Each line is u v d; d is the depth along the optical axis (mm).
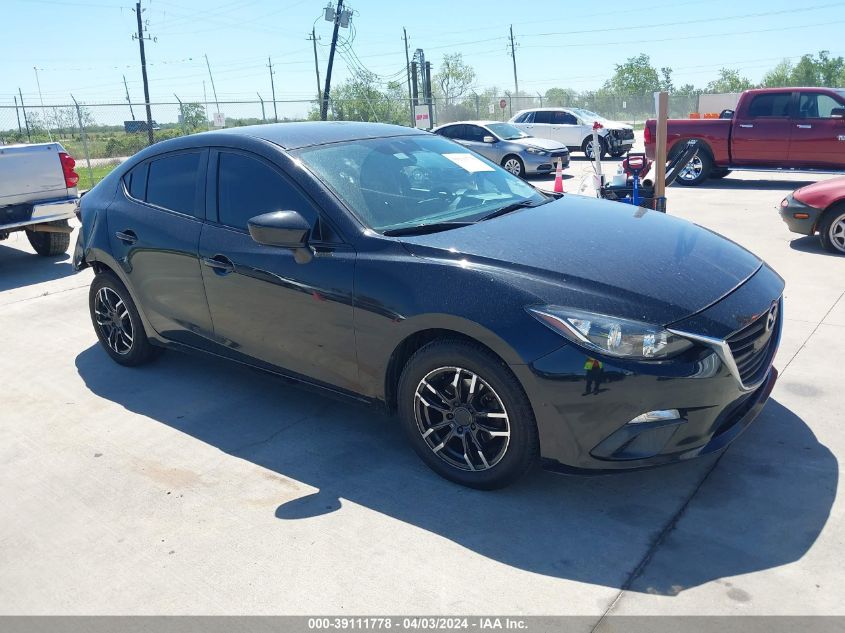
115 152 25719
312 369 3713
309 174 3658
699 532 2895
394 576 2748
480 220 3623
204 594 2719
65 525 3227
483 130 17391
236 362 4152
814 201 7223
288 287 3609
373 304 3289
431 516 3113
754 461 3387
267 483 3465
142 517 3244
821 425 3691
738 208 10492
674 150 13477
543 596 2592
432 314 3090
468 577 2717
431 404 3283
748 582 2598
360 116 33656
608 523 2990
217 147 4113
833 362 4465
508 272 3043
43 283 7492
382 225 3500
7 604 2752
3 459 3852
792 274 6539
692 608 2486
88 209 4887
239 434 3984
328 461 3639
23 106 15656
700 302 2967
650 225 3713
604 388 2791
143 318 4656
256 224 3373
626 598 2555
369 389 3498
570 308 2875
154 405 4414
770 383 3438
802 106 12539
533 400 2910
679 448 2887
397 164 3984
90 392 4660
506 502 3178
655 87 64250
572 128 21484
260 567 2852
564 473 2996
